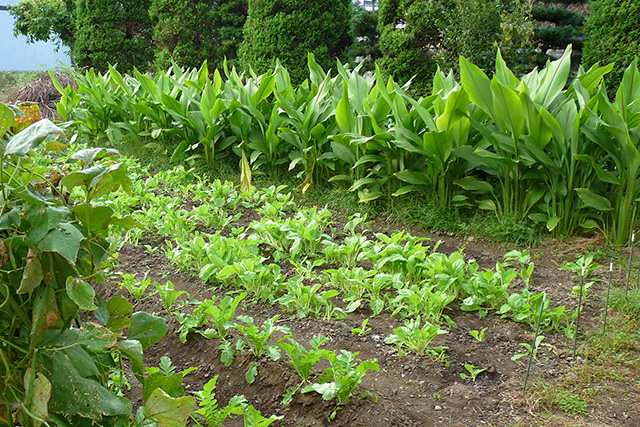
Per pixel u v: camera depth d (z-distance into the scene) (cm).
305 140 589
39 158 572
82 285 147
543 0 1348
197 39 1444
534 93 473
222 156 698
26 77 1434
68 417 150
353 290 362
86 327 152
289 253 435
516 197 466
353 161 557
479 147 487
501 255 438
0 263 143
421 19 984
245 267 355
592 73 463
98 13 1491
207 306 297
